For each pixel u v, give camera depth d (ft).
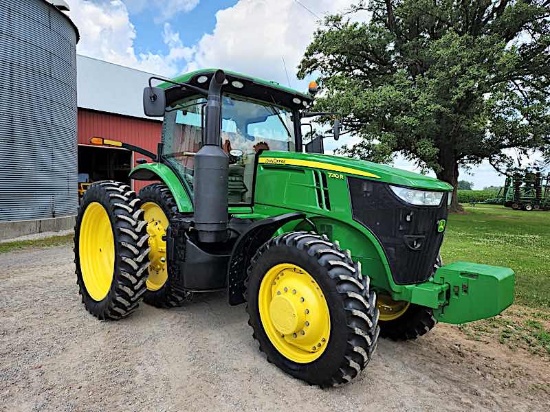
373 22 56.24
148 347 9.79
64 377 8.20
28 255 21.90
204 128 10.41
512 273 8.05
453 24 49.24
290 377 8.45
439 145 51.72
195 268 10.14
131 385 7.97
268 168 10.77
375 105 40.06
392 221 8.46
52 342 9.89
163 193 12.40
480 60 38.93
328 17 51.93
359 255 9.17
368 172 8.78
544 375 9.27
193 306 13.05
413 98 41.37
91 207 12.57
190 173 11.68
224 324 11.50
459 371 9.32
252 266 9.22
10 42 28.19
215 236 9.67
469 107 41.88
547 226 44.98
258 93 11.96
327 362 7.67
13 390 7.65
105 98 56.44
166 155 13.03
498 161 57.57
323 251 7.91
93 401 7.37
